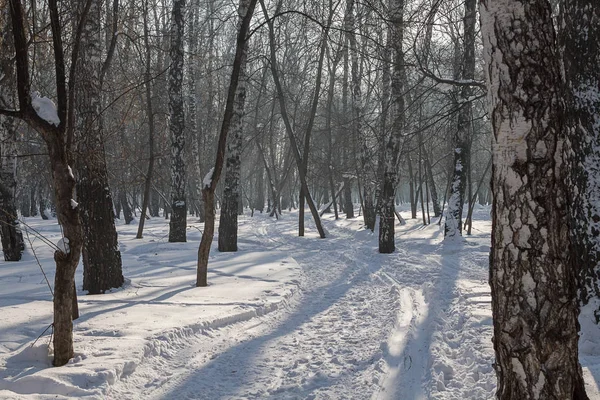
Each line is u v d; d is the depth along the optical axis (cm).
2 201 1623
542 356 384
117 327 730
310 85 3597
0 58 848
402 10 1196
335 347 720
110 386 540
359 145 3008
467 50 1437
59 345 582
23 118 548
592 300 648
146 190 2448
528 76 384
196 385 580
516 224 388
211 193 1125
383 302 1028
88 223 1047
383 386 568
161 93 2628
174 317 805
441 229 2817
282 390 566
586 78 653
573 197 667
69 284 586
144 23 1884
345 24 1609
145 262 1577
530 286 385
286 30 3059
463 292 1054
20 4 542
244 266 1484
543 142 384
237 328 817
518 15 387
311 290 1184
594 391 471
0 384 522
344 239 2470
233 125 1914
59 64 565
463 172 1956
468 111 1936
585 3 650
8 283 1150
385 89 2275
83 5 980
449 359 646
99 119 1022
